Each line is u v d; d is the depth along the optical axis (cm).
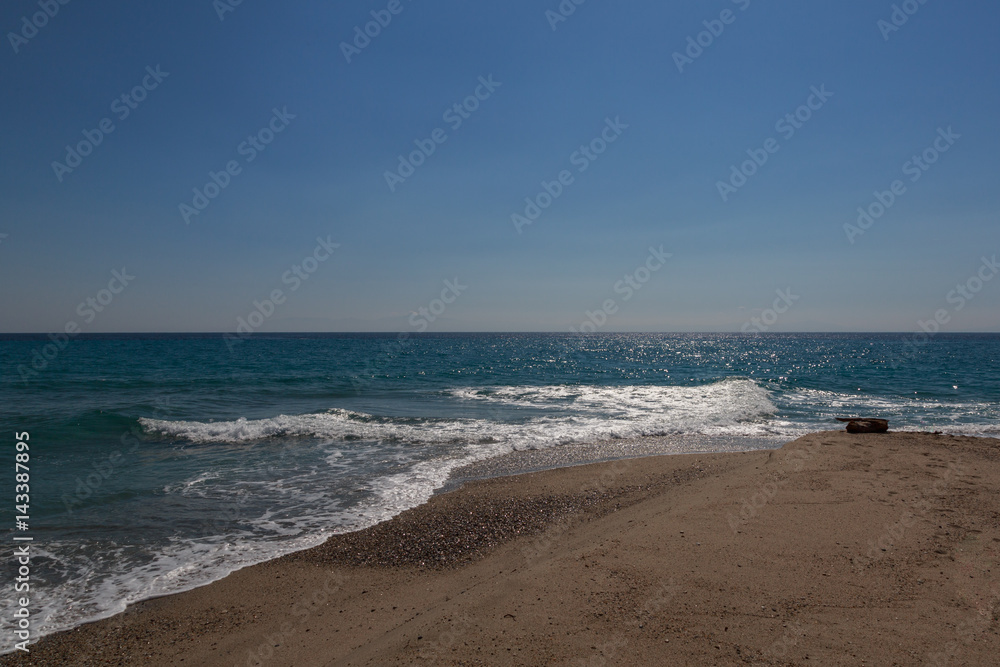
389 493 886
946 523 589
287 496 870
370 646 412
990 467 851
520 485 924
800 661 344
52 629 483
